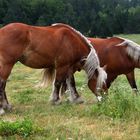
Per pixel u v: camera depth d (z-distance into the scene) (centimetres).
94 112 973
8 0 5822
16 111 1041
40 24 5694
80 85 1644
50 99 1148
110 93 1054
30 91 1437
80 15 6988
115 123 870
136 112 908
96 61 1111
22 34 1020
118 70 1231
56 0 6312
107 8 7931
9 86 1681
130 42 1226
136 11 7819
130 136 777
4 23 5588
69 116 965
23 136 775
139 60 1228
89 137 770
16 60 1022
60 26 1126
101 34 6209
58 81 1127
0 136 776
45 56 1071
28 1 5894
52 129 827
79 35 1144
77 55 1136
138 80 1819
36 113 1008
